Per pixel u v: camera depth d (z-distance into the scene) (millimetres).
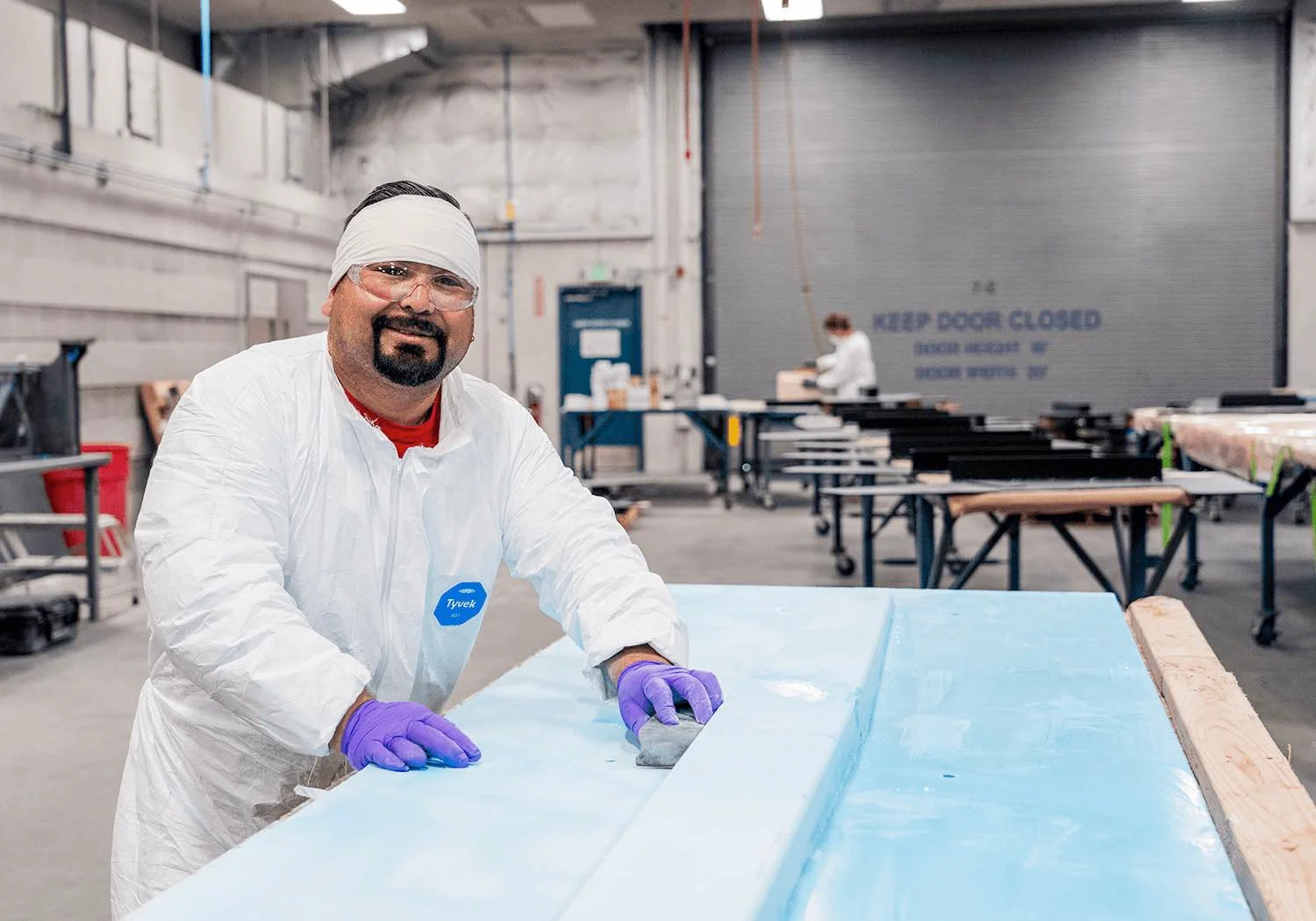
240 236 8617
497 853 824
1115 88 9945
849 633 1352
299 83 9742
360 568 1332
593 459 9273
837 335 9141
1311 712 3297
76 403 4836
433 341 1264
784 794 846
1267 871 777
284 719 1109
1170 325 10023
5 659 4180
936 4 9633
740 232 10477
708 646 1421
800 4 6590
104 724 3389
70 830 2588
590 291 10656
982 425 6227
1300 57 9586
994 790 939
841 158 10289
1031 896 754
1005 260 10164
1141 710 1146
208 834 1361
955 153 10156
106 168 6867
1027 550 6227
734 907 674
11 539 5078
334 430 1308
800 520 7629
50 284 6512
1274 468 3936
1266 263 9891
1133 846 829
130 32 8617
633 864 735
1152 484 3457
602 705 1236
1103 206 10023
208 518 1189
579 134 10523
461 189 10672
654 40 10258
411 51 9656
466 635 1471
